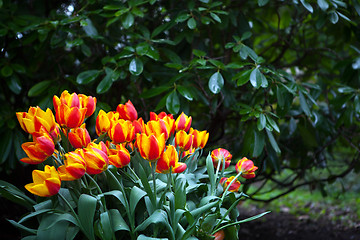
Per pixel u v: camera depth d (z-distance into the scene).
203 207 1.05
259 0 1.90
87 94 2.19
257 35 3.23
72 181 1.11
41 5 2.88
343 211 4.07
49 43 2.35
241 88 2.76
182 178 1.17
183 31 2.11
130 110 1.26
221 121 2.65
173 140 1.26
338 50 3.04
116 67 1.99
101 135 1.19
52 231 1.02
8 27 2.10
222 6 2.34
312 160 2.84
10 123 2.07
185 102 2.10
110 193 1.07
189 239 1.07
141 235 0.99
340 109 2.36
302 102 1.90
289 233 3.37
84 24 1.90
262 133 1.96
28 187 0.95
